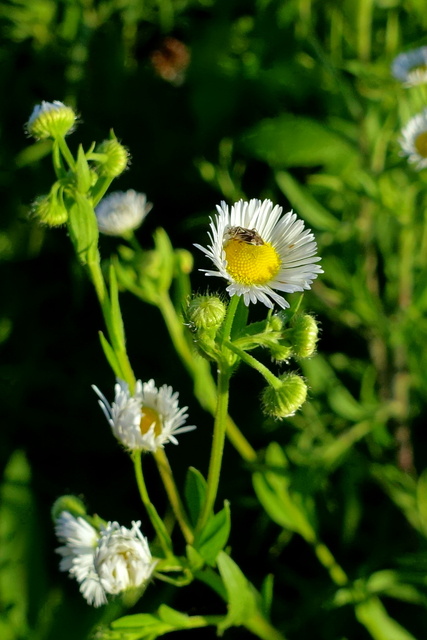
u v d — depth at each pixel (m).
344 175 0.39
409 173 0.38
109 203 0.35
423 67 0.39
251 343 0.30
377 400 0.39
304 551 0.38
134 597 0.30
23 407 0.43
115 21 0.49
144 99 0.48
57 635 0.38
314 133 0.39
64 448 0.42
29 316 0.45
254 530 0.39
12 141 0.47
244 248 0.29
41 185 0.46
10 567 0.39
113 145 0.30
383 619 0.34
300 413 0.38
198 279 0.43
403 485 0.38
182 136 0.47
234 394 0.40
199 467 0.40
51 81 0.47
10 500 0.40
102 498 0.40
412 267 0.40
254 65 0.45
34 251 0.46
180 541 0.39
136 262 0.34
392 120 0.39
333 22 0.41
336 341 0.42
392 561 0.37
